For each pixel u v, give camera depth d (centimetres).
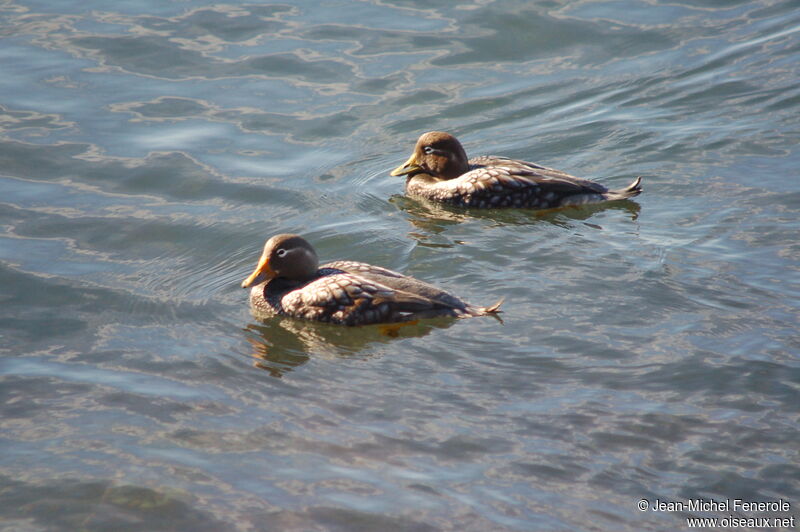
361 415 1116
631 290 1389
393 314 1331
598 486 984
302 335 1328
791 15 2428
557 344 1255
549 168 1820
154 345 1296
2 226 1627
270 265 1402
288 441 1071
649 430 1069
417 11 2517
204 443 1072
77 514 960
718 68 2209
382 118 2073
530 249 1552
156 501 977
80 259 1536
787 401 1109
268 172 1861
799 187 1697
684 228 1586
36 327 1338
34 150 1889
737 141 1906
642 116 2048
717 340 1246
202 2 2570
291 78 2203
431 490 983
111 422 1116
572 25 2439
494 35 2395
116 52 2288
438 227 1672
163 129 1998
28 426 1110
